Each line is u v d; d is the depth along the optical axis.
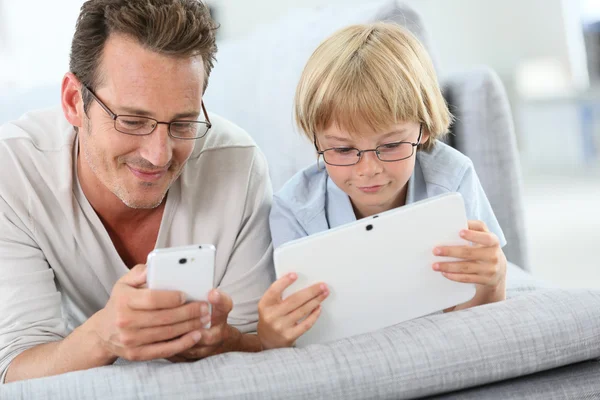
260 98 1.76
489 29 5.37
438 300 1.02
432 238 0.99
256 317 1.21
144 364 0.89
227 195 1.26
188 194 1.24
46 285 1.15
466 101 1.56
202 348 0.99
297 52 1.63
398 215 0.96
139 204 1.12
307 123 1.21
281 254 0.95
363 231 0.96
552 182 4.37
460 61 5.36
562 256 2.75
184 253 0.87
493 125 1.56
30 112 1.32
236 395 0.84
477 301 1.09
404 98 1.15
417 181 1.32
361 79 1.14
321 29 1.59
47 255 1.19
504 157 1.57
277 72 1.70
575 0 5.14
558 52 5.28
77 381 0.86
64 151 1.20
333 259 0.96
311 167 1.35
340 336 1.00
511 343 0.89
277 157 1.70
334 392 0.85
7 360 1.04
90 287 1.25
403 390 0.87
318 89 1.17
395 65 1.16
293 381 0.85
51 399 0.84
